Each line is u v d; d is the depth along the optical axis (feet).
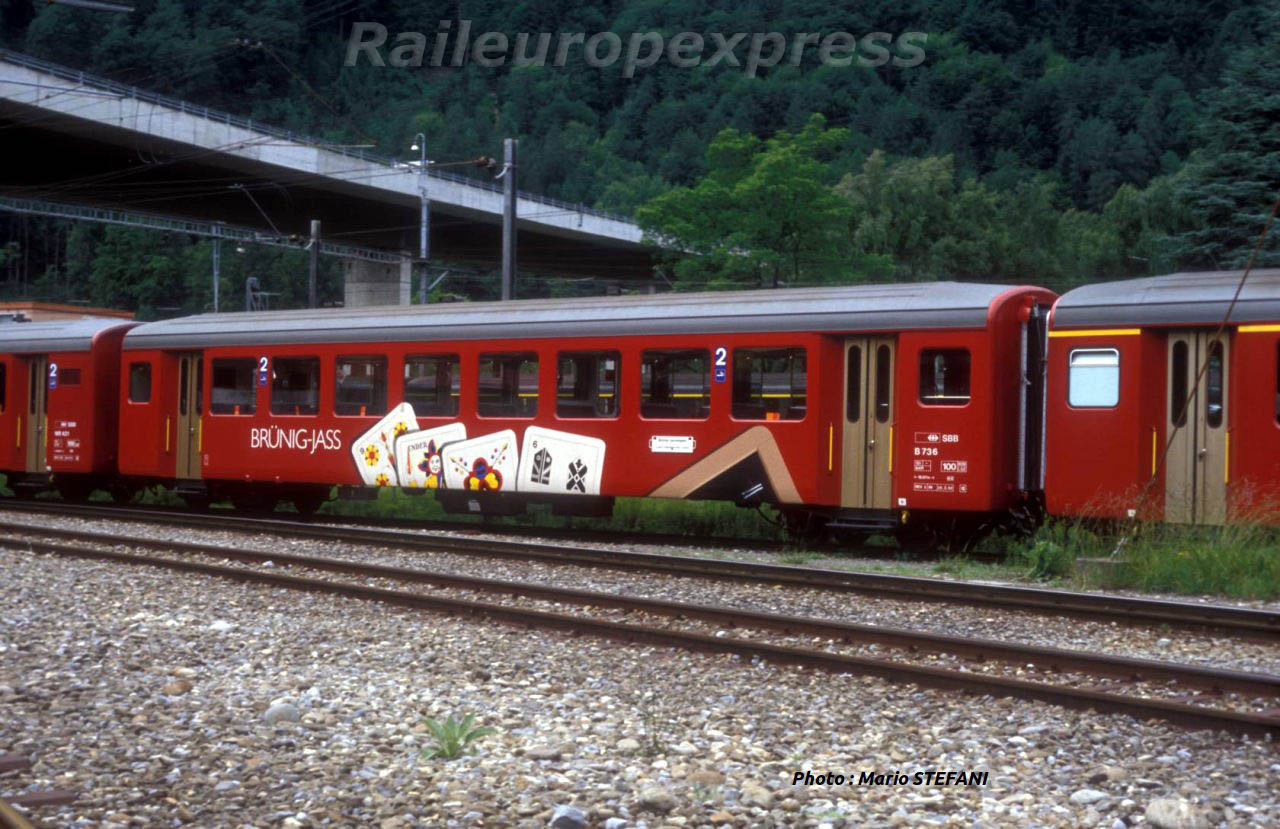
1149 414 48.78
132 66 361.51
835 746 22.80
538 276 320.09
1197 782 20.54
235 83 433.07
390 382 66.13
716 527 65.05
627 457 58.70
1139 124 510.58
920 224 228.22
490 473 62.54
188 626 34.60
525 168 579.07
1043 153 563.07
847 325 54.08
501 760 21.79
